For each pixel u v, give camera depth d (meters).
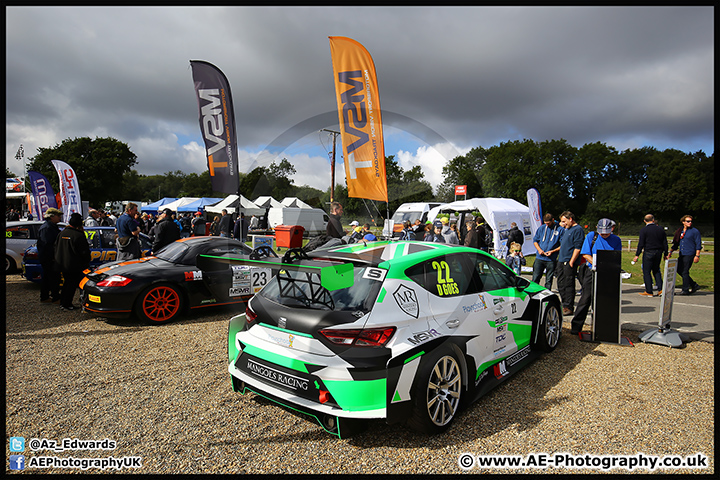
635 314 6.29
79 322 5.49
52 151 50.97
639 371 3.85
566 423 2.86
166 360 4.06
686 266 7.93
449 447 2.56
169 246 6.27
